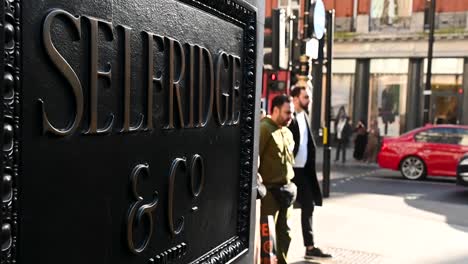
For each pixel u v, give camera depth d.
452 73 23.17
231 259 1.90
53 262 1.02
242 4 1.87
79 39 1.07
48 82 1.00
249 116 2.03
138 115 1.29
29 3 0.94
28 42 0.94
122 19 1.21
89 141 1.11
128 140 1.25
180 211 1.53
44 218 1.00
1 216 0.89
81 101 1.07
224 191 1.87
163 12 1.39
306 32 8.00
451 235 7.32
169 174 1.45
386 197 10.88
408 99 24.00
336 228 7.48
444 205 10.05
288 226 4.76
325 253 5.84
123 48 1.21
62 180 1.04
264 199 4.50
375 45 24.42
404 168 14.42
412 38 23.59
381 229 7.52
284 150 4.55
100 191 1.15
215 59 1.73
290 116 4.56
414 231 7.48
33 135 0.97
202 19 1.63
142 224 1.32
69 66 1.03
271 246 4.04
